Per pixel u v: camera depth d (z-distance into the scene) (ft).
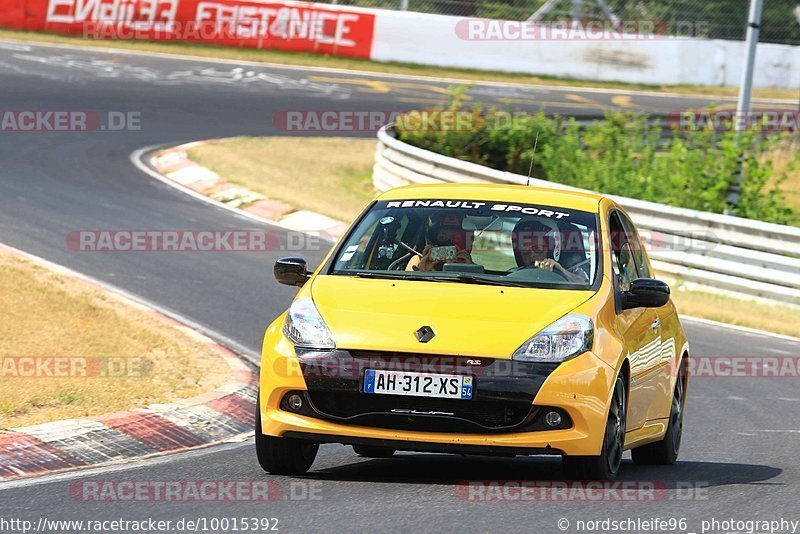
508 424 72.95
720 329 172.96
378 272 82.99
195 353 125.70
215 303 157.58
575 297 79.15
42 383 103.86
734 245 200.13
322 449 95.61
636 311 86.28
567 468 75.66
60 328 127.75
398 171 255.50
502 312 76.13
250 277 176.65
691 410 121.70
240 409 104.78
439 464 88.84
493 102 383.04
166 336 132.05
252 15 411.34
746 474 87.92
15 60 350.43
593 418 73.26
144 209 219.00
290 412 75.05
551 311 76.64
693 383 136.77
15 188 222.48
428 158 245.04
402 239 86.02
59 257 174.50
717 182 257.55
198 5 405.59
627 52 459.32
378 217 88.17
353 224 88.43
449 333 73.97
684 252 204.23
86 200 220.02
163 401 101.55
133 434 90.53
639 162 286.46
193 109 326.03
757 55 487.20
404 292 78.69
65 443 85.20
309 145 307.58
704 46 472.85
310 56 417.90
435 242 85.46
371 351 73.67
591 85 451.94
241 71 381.81
